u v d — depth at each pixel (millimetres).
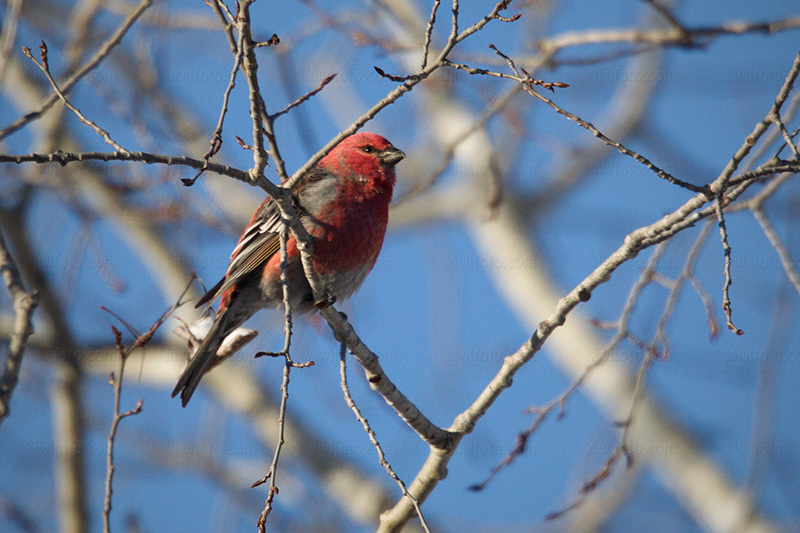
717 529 11070
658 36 9023
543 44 9547
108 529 5914
